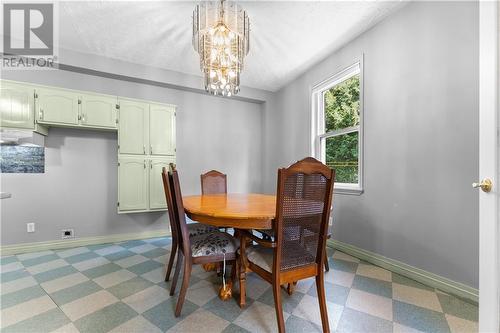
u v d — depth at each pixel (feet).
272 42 8.61
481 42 3.33
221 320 4.72
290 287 5.68
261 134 14.12
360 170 8.19
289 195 4.10
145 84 10.99
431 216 6.13
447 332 4.33
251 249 5.17
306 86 11.12
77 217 9.74
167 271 6.47
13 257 8.29
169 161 10.65
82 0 6.45
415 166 6.50
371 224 7.79
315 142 10.86
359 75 8.27
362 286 6.13
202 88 11.64
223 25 6.52
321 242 4.45
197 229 6.70
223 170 13.04
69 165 9.63
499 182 3.13
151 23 7.47
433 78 6.09
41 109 8.29
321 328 4.49
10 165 8.72
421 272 6.32
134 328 4.46
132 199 9.89
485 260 3.28
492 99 3.18
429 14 6.16
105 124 9.37
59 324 4.56
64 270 7.11
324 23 7.53
